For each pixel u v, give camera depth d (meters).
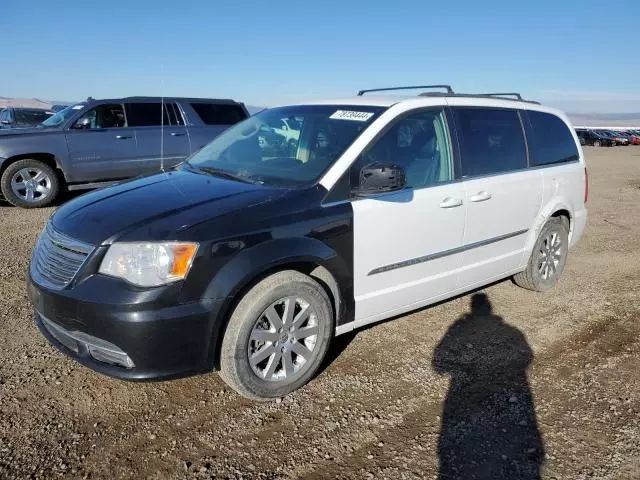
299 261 3.10
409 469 2.66
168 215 2.95
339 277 3.33
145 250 2.74
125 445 2.77
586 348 4.03
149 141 9.55
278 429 2.94
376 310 3.64
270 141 4.10
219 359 3.01
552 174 4.92
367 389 3.37
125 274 2.74
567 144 5.31
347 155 3.45
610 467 2.70
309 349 3.29
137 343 2.71
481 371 3.64
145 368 2.77
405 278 3.75
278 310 3.16
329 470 2.64
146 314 2.69
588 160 25.34
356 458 2.73
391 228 3.54
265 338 3.08
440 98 4.12
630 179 15.90
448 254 4.01
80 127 9.05
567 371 3.67
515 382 3.51
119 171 9.40
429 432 2.96
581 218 5.43
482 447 2.84
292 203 3.16
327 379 3.47
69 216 3.21
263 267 2.94
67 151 8.87
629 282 5.59
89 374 3.42
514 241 4.66
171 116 9.87
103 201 3.31
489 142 4.39
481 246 4.30
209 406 3.13
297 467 2.65
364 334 4.14
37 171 8.83
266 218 3.03
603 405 3.25
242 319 2.94
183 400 3.18
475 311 4.68
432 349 3.93
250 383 3.06
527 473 2.65
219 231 2.85
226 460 2.68
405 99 3.92
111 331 2.71
